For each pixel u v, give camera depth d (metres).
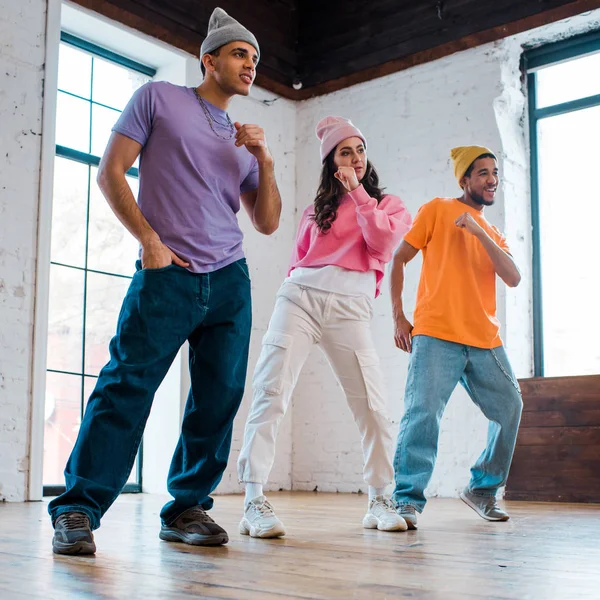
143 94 2.02
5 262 4.04
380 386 2.52
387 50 5.55
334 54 5.82
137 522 2.78
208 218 2.04
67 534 1.84
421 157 5.30
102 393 1.90
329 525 2.72
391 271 2.96
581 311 4.86
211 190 2.06
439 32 5.31
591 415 4.24
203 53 2.14
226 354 2.07
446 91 5.24
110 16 4.79
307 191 5.88
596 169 4.92
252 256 5.53
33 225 4.17
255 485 2.37
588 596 1.38
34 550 1.94
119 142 1.99
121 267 4.95
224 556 1.84
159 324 1.94
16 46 4.20
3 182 4.08
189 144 2.03
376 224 2.45
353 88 5.71
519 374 4.82
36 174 4.21
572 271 4.92
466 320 2.81
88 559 1.77
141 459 4.99
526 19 4.96
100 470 1.88
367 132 5.59
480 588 1.45
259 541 2.18
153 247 1.94
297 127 6.00
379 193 2.67
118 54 5.09
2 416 3.95
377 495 2.60
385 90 5.54
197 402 2.09
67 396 4.60
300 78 6.00
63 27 4.78
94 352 4.75
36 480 4.02
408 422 2.74
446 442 4.85
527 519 3.11
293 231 5.87
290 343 2.45
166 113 2.02
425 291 2.85
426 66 5.36
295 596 1.34
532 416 4.42
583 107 4.96
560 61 5.04
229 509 3.59
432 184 5.23
